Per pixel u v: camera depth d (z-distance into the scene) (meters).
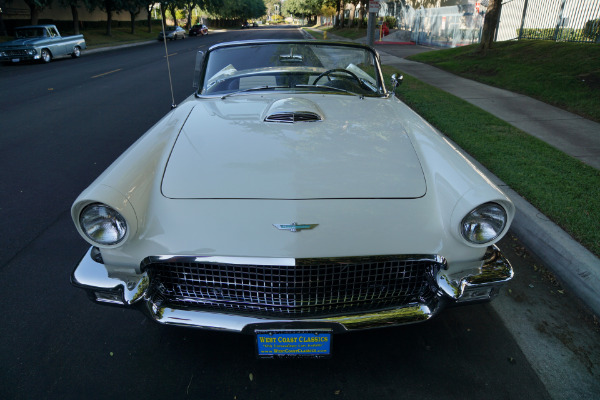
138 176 1.83
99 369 1.98
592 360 2.05
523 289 2.60
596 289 2.40
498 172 3.88
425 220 1.78
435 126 5.48
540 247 2.92
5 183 4.14
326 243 1.70
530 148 4.59
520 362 2.04
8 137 5.76
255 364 2.02
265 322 1.79
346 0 34.94
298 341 1.83
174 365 2.01
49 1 23.02
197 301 1.87
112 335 2.20
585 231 2.84
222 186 1.82
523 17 13.38
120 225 1.68
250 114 2.44
